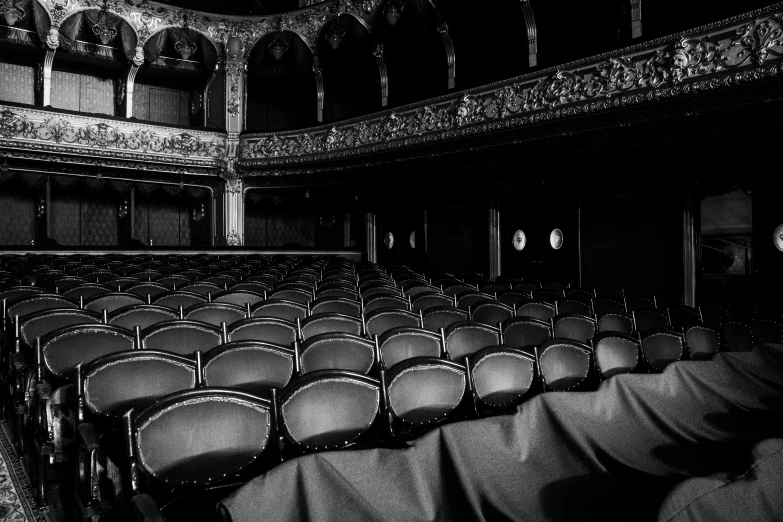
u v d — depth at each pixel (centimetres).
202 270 973
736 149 932
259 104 1972
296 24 1680
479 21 1335
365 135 1430
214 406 232
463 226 1457
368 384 273
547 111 1021
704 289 1267
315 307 551
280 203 1970
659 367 426
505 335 456
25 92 1636
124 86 1705
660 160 1041
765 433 258
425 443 201
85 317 421
